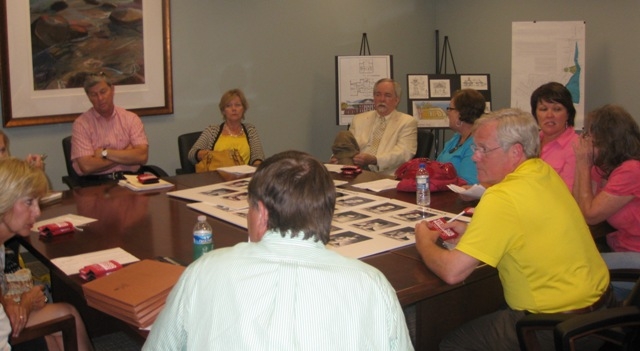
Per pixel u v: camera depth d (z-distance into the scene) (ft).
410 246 7.15
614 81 16.87
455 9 20.59
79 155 12.97
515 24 17.10
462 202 9.20
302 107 18.67
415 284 6.02
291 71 18.26
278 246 3.99
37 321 6.67
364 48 19.63
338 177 11.43
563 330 5.57
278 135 18.34
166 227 8.25
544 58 17.03
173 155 16.53
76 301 8.70
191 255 7.06
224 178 11.59
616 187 8.14
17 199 6.30
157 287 5.60
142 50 15.46
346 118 18.06
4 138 9.73
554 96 10.16
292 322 3.66
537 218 6.15
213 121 17.08
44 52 14.05
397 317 3.98
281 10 17.78
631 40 16.38
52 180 14.73
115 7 14.88
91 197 10.08
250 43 17.34
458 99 11.37
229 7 16.80
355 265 4.00
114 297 5.41
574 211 6.53
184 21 16.11
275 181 4.09
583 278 6.31
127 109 15.40
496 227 6.00
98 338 10.05
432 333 7.55
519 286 6.40
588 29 17.29
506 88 19.53
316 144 19.20
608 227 8.60
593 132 8.50
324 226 4.11
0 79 13.52
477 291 7.88
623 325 5.72
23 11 13.64
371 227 7.84
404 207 8.87
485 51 19.90
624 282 7.80
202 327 3.78
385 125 15.03
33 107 14.07
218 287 3.82
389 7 20.03
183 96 16.43
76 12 14.35
